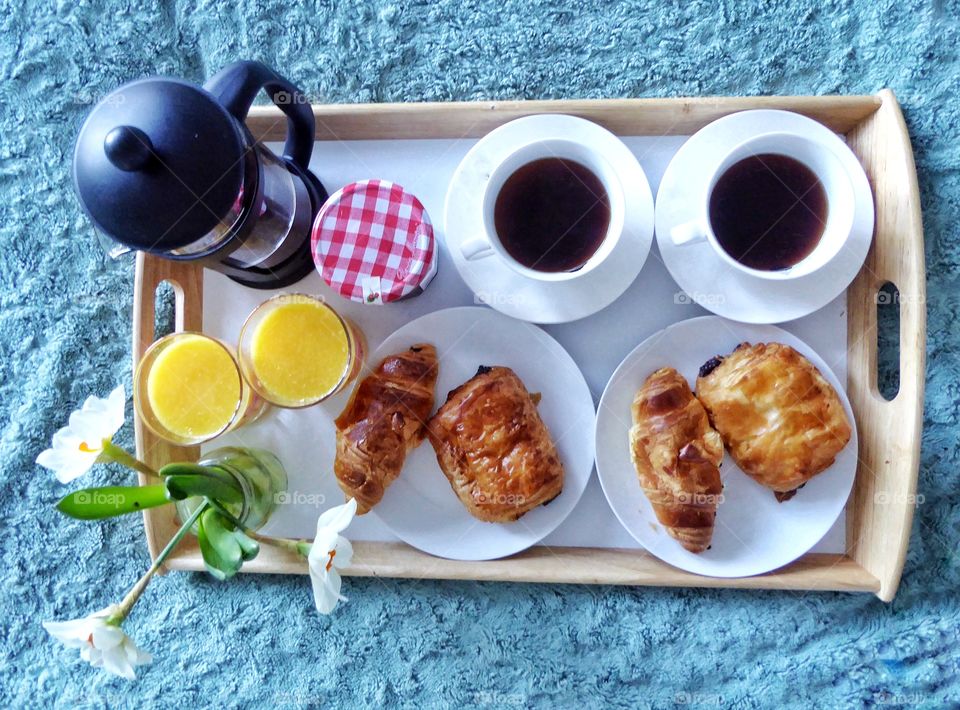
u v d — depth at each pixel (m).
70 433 0.48
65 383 0.62
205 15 0.60
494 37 0.59
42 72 0.62
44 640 0.62
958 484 0.58
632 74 0.59
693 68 0.58
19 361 0.62
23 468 0.62
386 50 0.60
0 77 0.62
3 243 0.62
